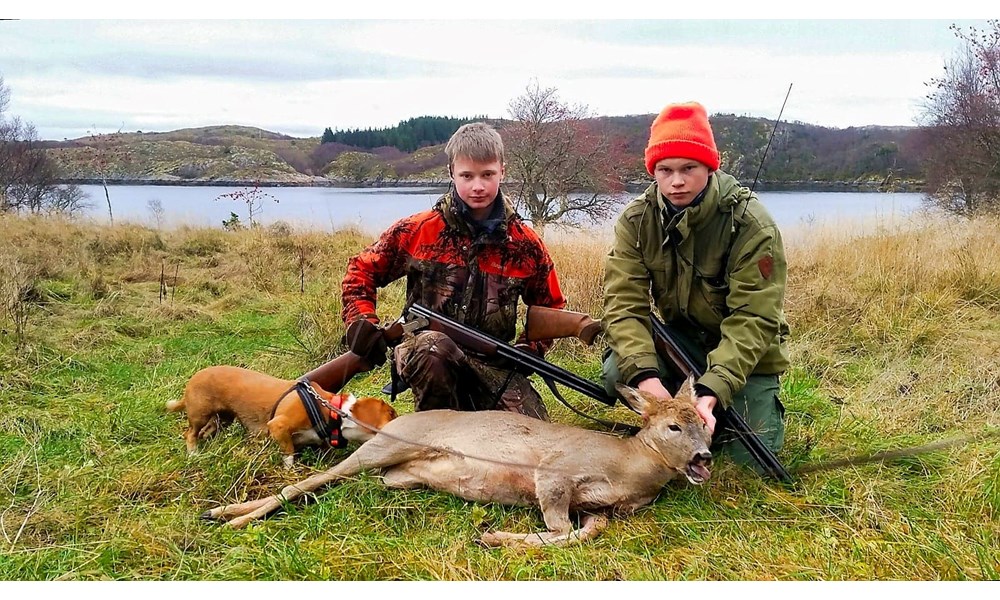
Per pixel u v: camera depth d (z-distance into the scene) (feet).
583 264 26.17
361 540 11.37
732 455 13.88
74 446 14.96
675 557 11.22
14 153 67.31
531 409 15.40
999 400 17.29
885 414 16.62
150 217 49.73
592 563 10.95
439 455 13.08
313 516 12.03
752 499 12.71
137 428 15.96
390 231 15.35
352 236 44.09
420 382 14.58
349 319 15.42
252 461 13.79
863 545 11.10
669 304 15.08
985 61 51.26
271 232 46.03
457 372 14.75
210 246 42.24
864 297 24.82
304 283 32.45
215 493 13.10
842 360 20.85
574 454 12.53
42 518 11.87
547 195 51.83
